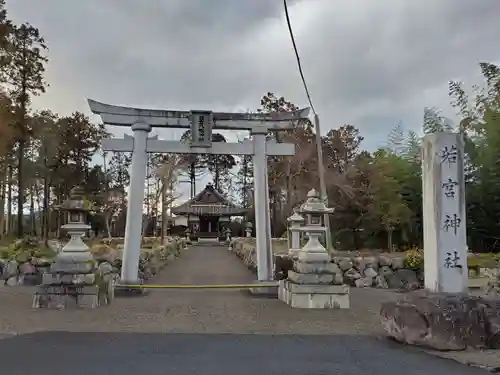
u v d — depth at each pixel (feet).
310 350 21.63
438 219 29.50
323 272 34.53
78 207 33.88
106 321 28.50
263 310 32.91
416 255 49.44
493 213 49.55
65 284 33.40
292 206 104.68
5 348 21.47
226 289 45.09
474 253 51.65
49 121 113.80
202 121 43.65
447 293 24.68
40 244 71.41
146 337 24.11
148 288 43.73
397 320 23.26
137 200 42.73
